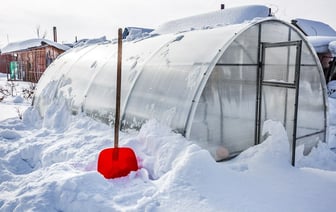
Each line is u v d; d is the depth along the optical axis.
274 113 4.87
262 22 4.55
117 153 3.70
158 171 3.79
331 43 13.31
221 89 4.24
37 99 7.79
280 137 4.36
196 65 4.29
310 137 5.50
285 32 4.88
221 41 4.33
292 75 5.08
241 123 4.48
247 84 4.49
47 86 7.61
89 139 5.01
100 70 6.40
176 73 4.54
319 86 5.58
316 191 3.23
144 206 2.85
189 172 3.32
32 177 3.72
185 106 4.05
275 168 3.86
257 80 4.58
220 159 4.28
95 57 7.27
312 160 5.07
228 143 4.36
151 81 4.88
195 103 3.95
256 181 3.43
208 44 4.52
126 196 3.08
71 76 7.20
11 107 9.99
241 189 3.19
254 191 3.17
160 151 3.92
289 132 5.09
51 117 6.56
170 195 3.04
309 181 3.50
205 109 4.09
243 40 4.40
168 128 4.16
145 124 4.48
